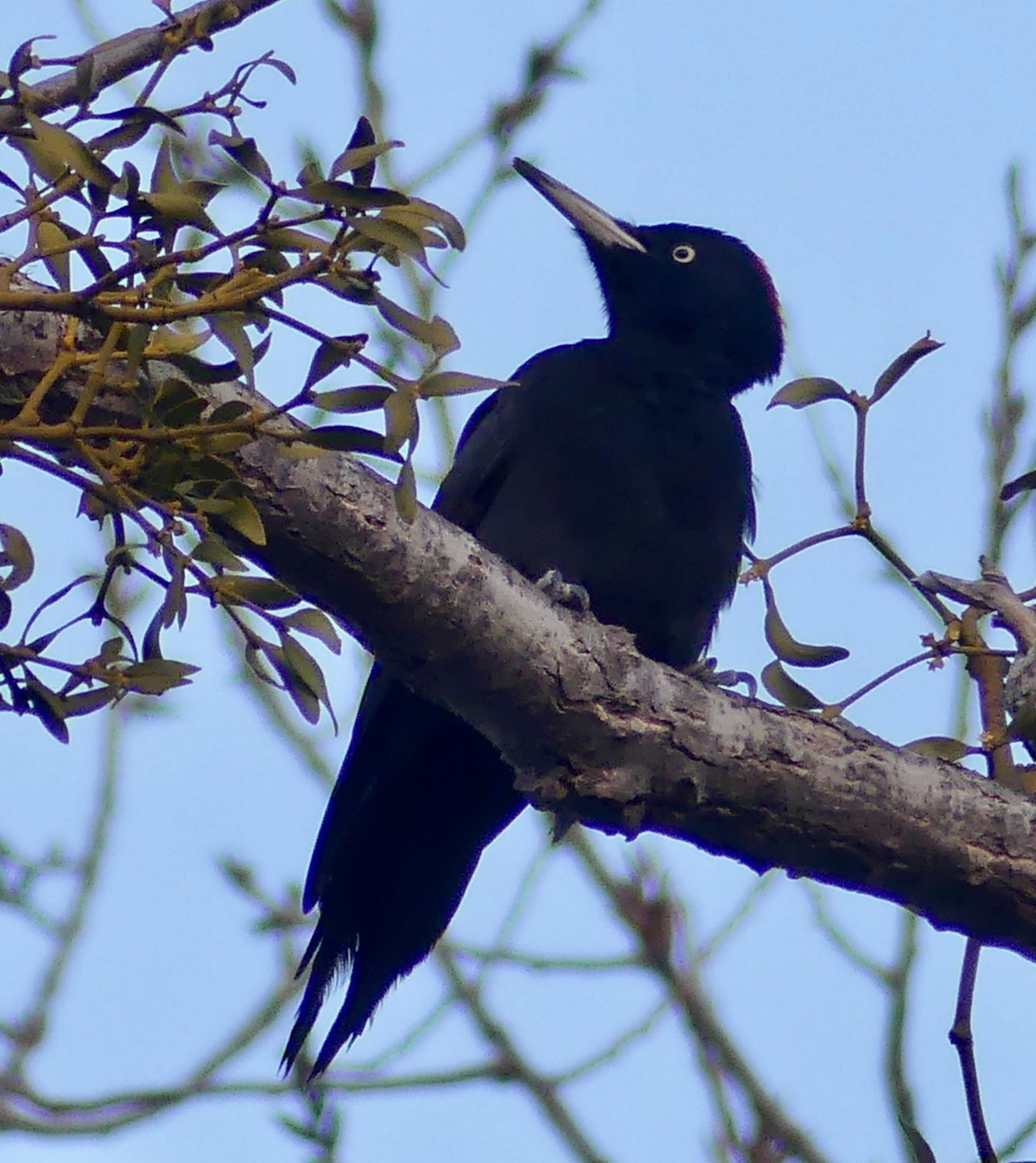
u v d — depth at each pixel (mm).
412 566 8609
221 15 7281
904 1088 13039
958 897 9547
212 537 7398
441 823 12164
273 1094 13570
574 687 9016
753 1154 13070
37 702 7301
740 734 9258
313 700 7715
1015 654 9805
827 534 10164
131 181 6656
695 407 12914
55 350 7641
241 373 7141
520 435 12781
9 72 6793
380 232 6660
